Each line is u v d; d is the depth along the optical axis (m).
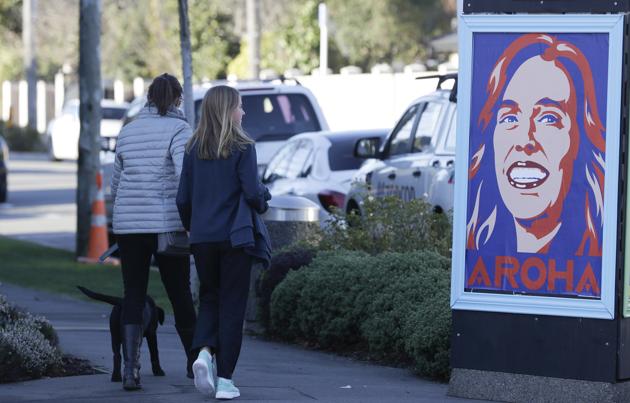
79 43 46.38
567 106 18.23
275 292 26.83
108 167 50.25
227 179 18.75
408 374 22.30
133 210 19.72
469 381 19.06
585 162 18.17
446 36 91.75
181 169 19.41
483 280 18.84
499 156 18.64
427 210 28.61
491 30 18.55
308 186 38.72
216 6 113.56
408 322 22.41
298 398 19.17
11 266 42.91
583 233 18.22
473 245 18.84
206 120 18.78
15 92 142.50
